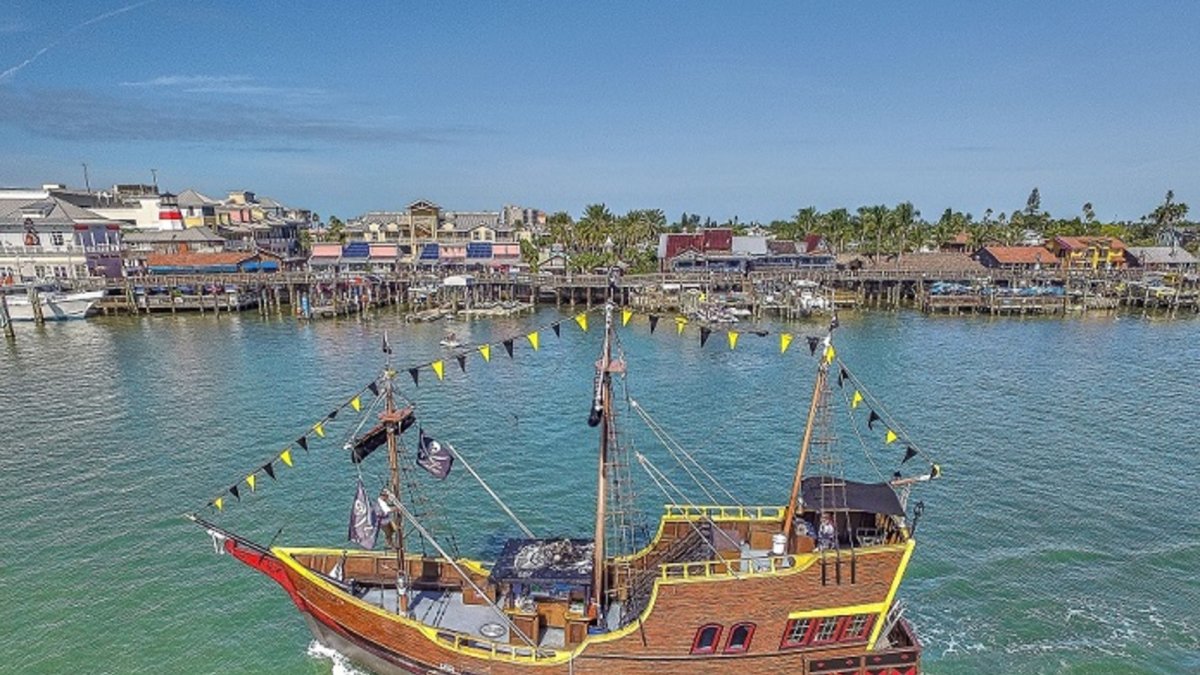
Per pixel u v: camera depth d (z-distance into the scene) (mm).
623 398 58406
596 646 21719
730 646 21906
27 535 34125
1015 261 133875
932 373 67688
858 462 44656
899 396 59344
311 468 42781
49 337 88000
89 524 35344
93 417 52781
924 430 50344
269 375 66688
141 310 108562
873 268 124188
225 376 66250
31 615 27828
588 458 44844
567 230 150625
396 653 23453
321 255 136500
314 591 24469
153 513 36656
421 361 73500
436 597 25641
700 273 119875
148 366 70688
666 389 61781
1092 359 74375
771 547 24906
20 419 52281
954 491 39656
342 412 54188
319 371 68500
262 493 39281
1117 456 44969
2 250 111312
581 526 35812
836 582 21625
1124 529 35125
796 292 109750
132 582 30250
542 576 23172
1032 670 25422
